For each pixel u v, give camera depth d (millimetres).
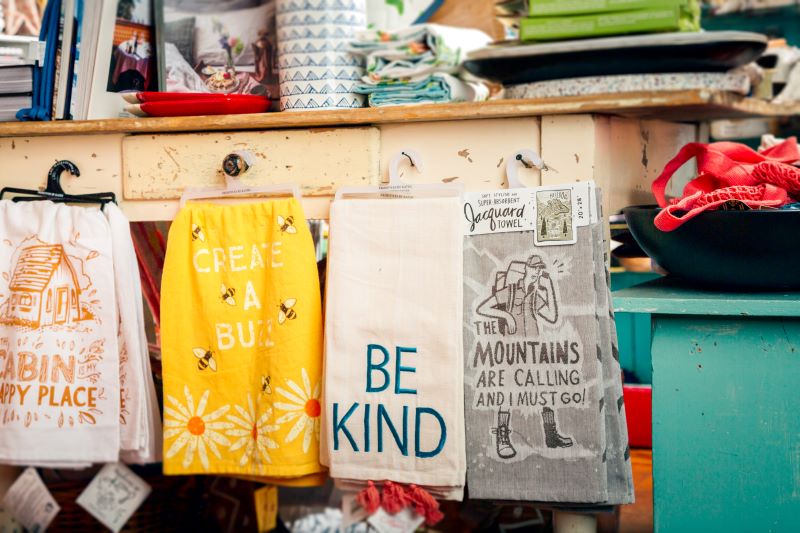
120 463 1779
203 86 1940
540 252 1512
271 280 1632
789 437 1429
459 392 1516
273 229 1636
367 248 1571
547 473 1492
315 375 1620
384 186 1619
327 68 1768
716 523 1465
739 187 1503
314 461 1621
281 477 1662
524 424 1502
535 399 1498
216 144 1700
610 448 1496
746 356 1442
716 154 1593
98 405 1687
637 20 1590
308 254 1631
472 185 1595
